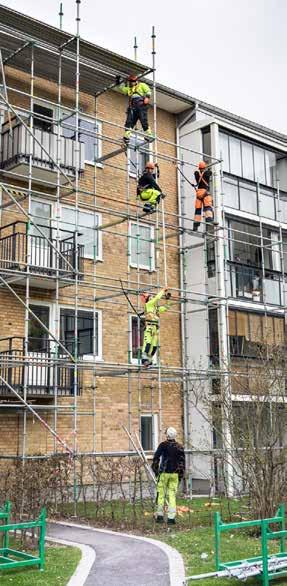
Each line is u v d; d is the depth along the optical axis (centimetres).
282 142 2956
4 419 1967
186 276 2558
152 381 2362
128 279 2362
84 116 2152
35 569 1065
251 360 2362
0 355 1852
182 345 2502
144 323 2092
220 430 1883
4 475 1445
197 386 2333
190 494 2105
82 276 2142
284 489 1441
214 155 2567
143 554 1184
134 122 2228
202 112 2681
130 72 2319
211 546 1245
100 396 2205
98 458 2102
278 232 2806
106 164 2280
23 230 2084
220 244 2480
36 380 1995
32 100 2053
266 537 1001
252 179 2742
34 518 1323
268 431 1498
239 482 1944
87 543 1293
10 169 2062
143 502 1812
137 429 2280
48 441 2041
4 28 2014
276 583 1010
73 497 1803
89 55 2178
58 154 2084
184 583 934
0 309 2020
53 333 2102
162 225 2314
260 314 2592
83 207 2233
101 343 2255
